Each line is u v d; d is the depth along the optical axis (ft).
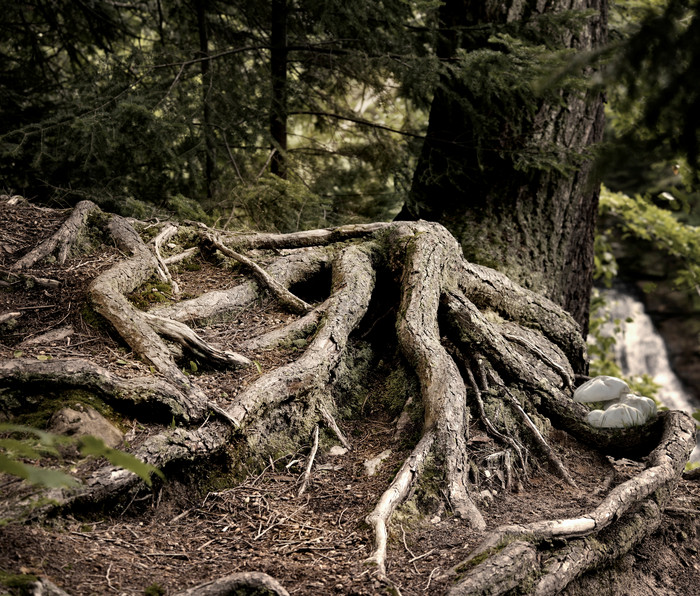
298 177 21.33
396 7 19.71
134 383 10.71
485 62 18.38
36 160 17.88
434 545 9.78
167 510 10.11
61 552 8.18
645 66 5.87
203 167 20.58
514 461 12.76
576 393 15.02
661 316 48.60
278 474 11.50
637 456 14.02
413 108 23.44
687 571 12.06
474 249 19.38
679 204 20.48
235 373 12.49
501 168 20.49
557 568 9.36
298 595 8.19
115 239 15.14
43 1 23.26
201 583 8.00
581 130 20.57
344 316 14.15
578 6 20.59
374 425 13.37
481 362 14.40
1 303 12.60
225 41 24.20
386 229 16.80
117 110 18.10
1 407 10.03
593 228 21.74
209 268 15.90
